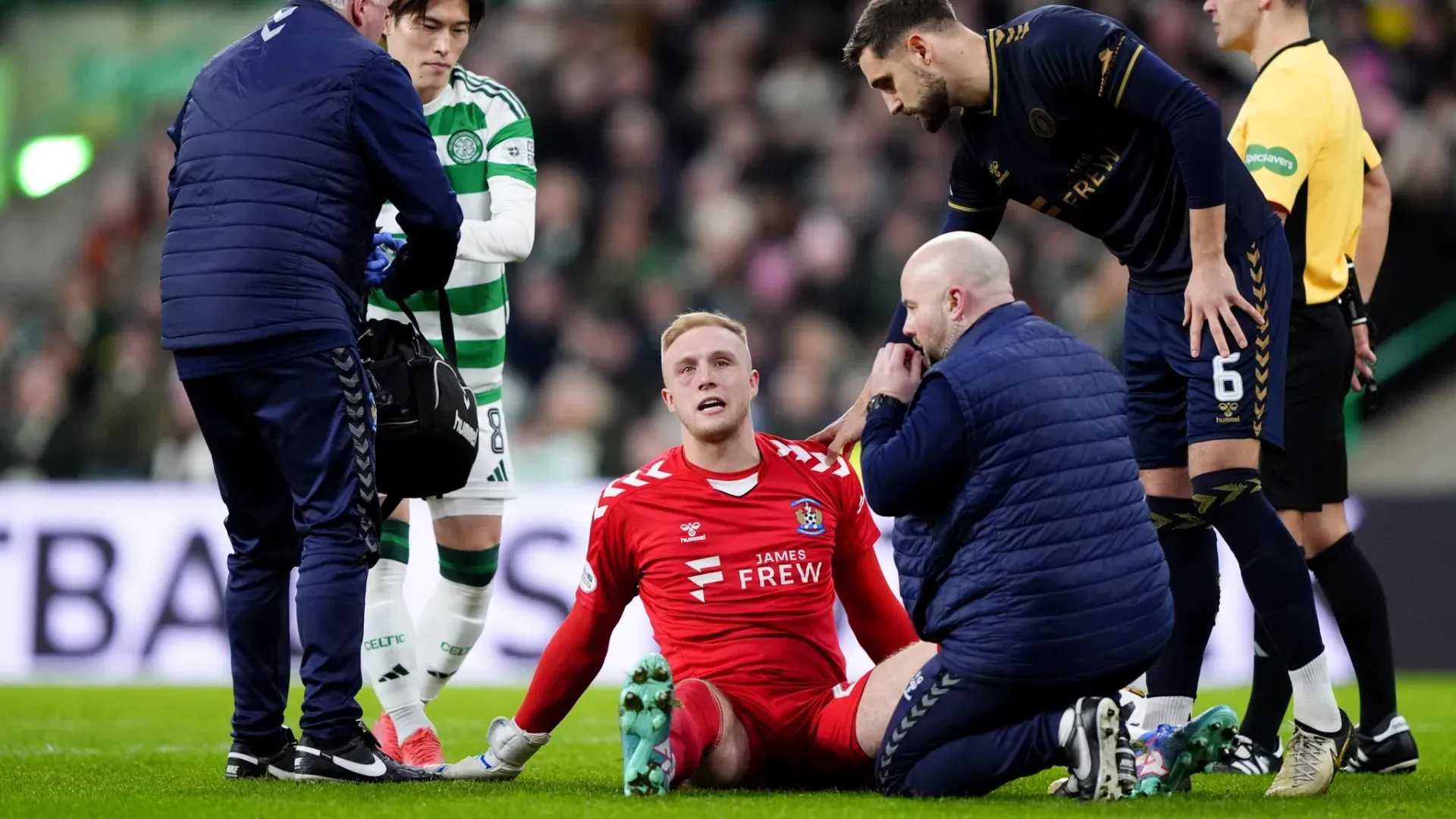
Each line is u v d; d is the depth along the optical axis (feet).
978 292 44.96
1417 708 85.76
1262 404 49.01
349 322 48.44
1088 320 143.54
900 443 43.29
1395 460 138.31
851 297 157.79
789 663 46.98
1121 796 42.83
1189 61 160.97
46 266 196.24
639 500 48.11
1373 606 56.29
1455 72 155.43
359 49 48.78
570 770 55.77
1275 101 55.67
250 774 50.31
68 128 202.69
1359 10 154.20
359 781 47.93
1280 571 47.62
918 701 43.65
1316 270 56.85
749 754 46.78
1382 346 139.74
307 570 47.88
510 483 61.67
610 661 114.73
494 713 87.30
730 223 162.91
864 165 165.07
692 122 175.73
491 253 57.72
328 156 47.85
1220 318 48.65
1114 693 45.78
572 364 153.48
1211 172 47.96
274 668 50.37
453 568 61.00
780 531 47.60
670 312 155.02
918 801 42.98
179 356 48.29
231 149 47.91
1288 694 56.44
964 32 51.49
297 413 47.29
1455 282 142.10
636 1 184.24
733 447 47.93
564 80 178.70
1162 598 43.78
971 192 56.24
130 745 66.85
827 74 176.24
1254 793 48.29
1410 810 42.34
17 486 116.98
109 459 142.10
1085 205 52.01
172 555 115.24
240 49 49.75
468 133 60.23
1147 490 53.83
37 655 115.14
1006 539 42.55
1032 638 42.16
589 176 173.68
